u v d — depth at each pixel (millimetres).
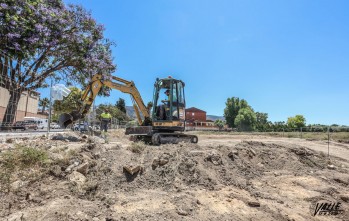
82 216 3779
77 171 5168
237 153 8742
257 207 5215
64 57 15586
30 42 11961
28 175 4535
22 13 12008
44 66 16891
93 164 5695
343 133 29016
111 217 3916
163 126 11070
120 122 29875
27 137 8352
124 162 6215
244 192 6082
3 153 4902
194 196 5219
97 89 10156
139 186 5465
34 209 3797
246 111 54094
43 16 12633
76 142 8047
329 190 6848
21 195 4070
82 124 13391
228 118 61812
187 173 6223
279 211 5109
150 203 4621
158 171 6105
